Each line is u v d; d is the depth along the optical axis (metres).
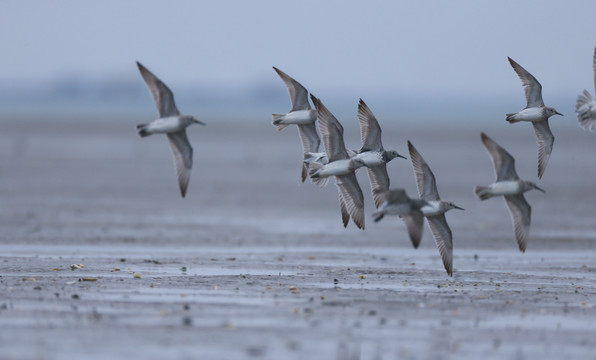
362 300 19.06
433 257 26.89
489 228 34.75
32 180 52.47
